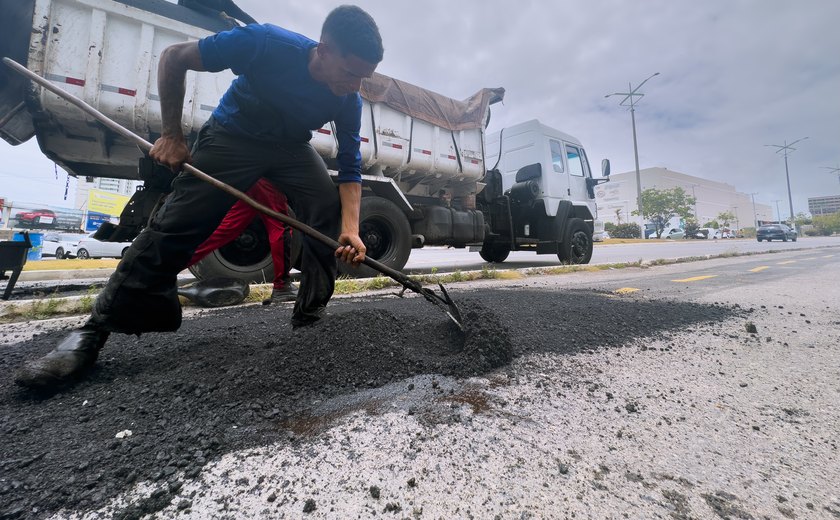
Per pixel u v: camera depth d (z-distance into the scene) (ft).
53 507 2.67
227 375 4.92
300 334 6.15
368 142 15.97
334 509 2.66
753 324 8.12
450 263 30.35
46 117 10.85
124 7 11.10
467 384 5.00
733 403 4.47
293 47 5.07
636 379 5.24
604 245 70.08
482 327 5.98
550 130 25.16
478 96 20.80
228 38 4.83
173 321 5.53
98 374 5.16
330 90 5.53
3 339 7.04
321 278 6.69
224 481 2.97
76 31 10.66
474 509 2.66
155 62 11.64
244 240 13.66
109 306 5.02
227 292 10.83
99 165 13.55
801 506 2.70
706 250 49.24
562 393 4.74
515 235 25.12
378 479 3.00
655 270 21.97
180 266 5.38
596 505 2.69
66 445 3.44
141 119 11.43
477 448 3.44
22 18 10.30
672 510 2.65
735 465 3.21
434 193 21.21
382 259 16.79
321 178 6.39
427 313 8.79
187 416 4.02
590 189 27.48
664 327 8.14
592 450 3.43
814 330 7.96
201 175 5.12
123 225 12.58
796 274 19.34
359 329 6.01
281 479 3.00
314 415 4.11
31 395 4.52
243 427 3.83
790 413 4.20
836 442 3.58
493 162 27.17
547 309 9.36
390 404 4.38
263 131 5.53
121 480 2.97
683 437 3.68
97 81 10.85
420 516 2.59
